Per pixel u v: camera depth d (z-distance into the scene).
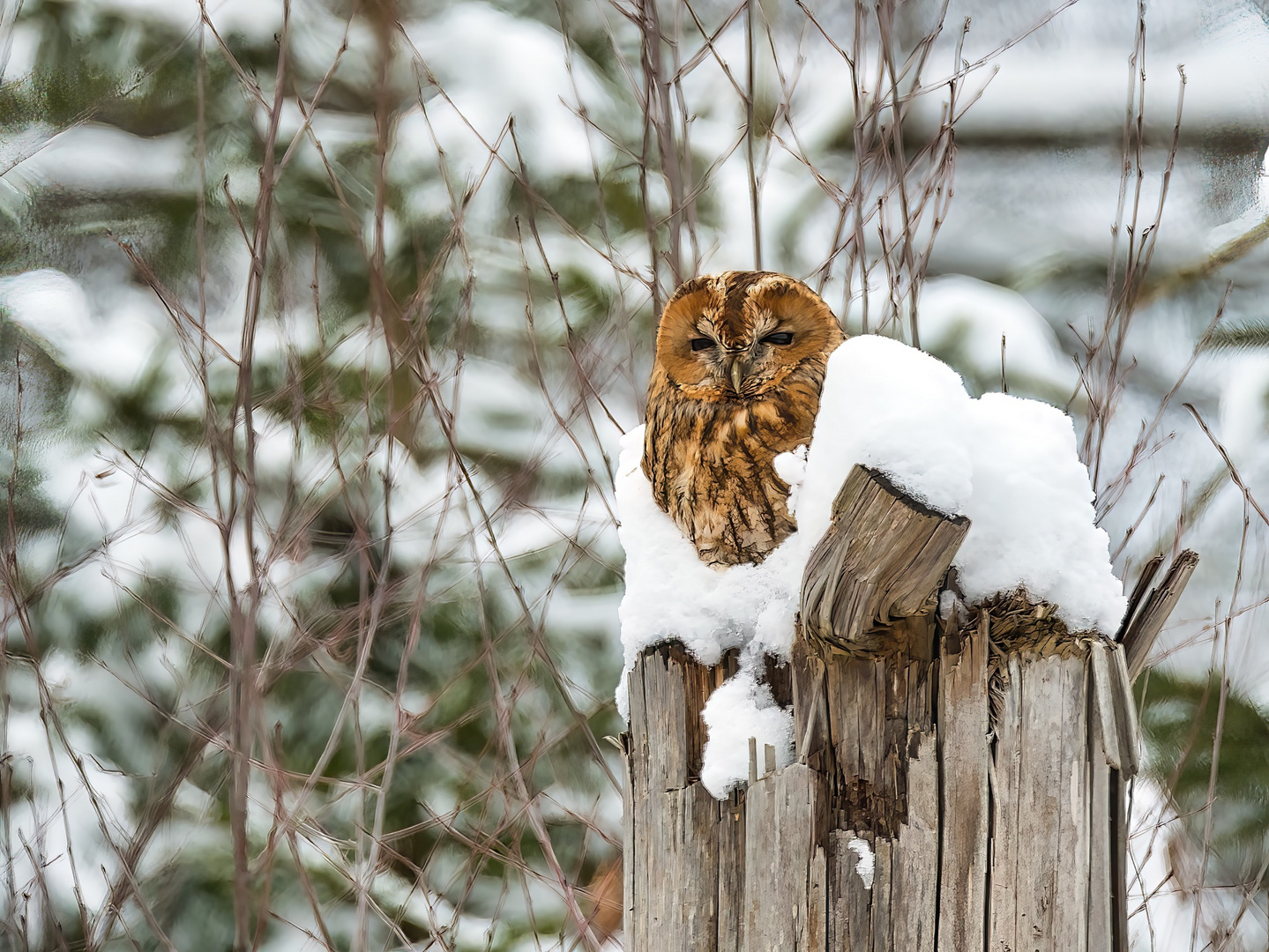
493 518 10.75
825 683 4.41
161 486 11.20
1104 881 4.26
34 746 12.94
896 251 10.91
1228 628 8.92
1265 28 19.33
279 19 15.32
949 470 3.91
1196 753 12.55
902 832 4.33
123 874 10.60
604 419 12.90
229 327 14.57
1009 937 4.24
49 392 14.99
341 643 12.36
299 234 14.49
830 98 15.30
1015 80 19.52
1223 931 9.39
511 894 12.45
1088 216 19.36
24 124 16.66
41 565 13.70
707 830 4.76
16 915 10.98
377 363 13.16
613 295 13.38
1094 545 4.30
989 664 4.28
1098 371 9.27
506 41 14.71
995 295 14.94
